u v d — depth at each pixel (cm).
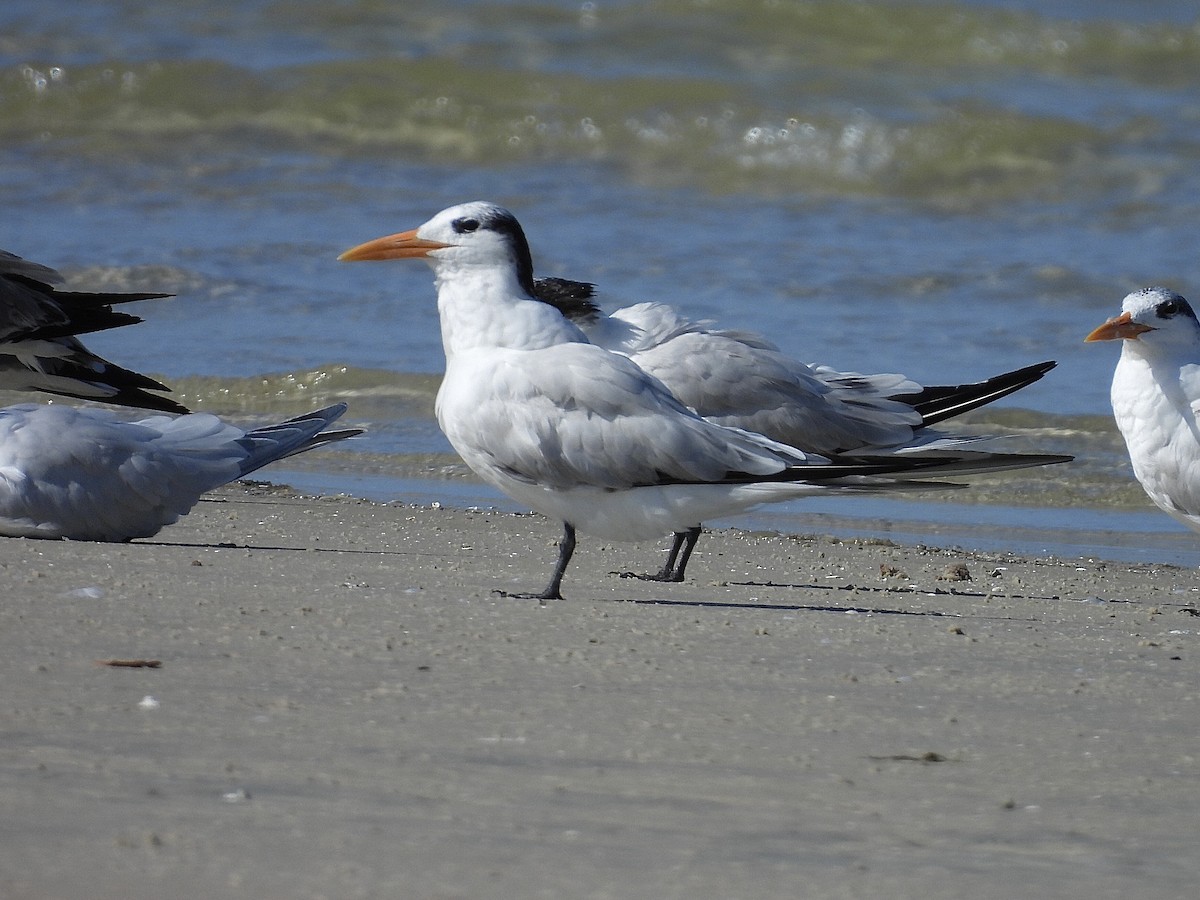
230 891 514
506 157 3148
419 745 678
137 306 2162
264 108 3244
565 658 844
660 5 3800
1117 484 1700
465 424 1009
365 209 2708
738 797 639
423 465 1681
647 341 1331
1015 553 1432
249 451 1193
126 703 712
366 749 668
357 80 3325
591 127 3203
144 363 1961
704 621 966
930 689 830
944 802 650
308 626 880
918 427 1379
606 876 545
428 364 1980
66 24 3569
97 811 577
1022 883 563
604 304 2198
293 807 593
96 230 2514
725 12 3784
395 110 3253
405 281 2320
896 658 895
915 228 2717
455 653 840
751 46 3650
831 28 3753
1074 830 624
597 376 989
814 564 1302
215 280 2284
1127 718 792
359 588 1006
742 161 3131
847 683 830
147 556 1074
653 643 891
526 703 752
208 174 2911
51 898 501
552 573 1148
